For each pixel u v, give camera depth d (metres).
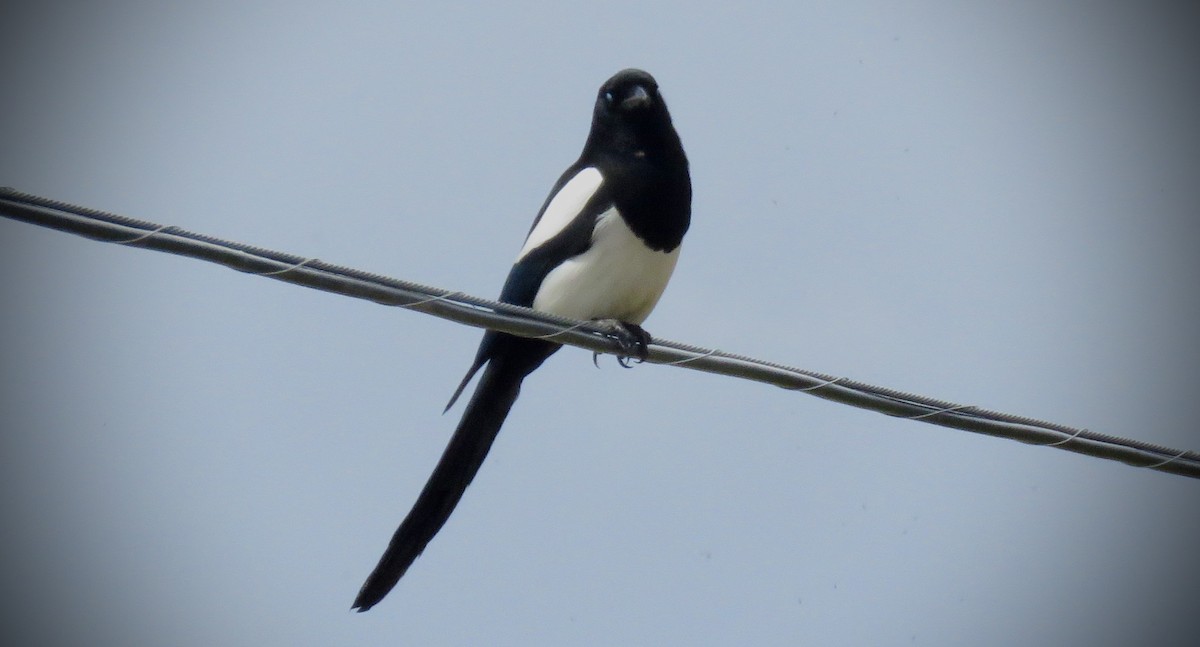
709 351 10.67
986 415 10.93
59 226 8.54
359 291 9.52
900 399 10.73
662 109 12.64
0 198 8.38
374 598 12.41
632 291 12.44
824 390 10.62
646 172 12.33
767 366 10.62
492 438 12.70
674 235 12.40
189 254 8.92
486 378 12.58
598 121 12.71
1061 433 11.07
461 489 12.70
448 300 10.02
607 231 12.23
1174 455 11.32
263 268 9.14
